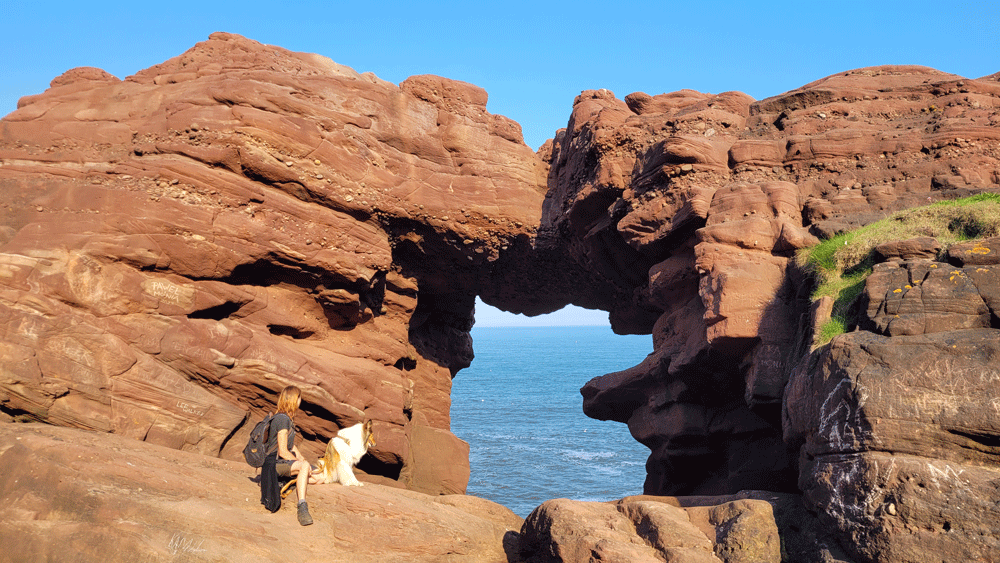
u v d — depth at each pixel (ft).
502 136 61.41
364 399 47.62
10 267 35.53
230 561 21.68
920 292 26.17
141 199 40.75
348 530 25.67
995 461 21.56
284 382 42.57
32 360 33.19
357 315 52.70
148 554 20.92
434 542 27.37
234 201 44.80
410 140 56.13
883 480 22.63
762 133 51.06
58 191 40.42
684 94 60.03
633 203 50.98
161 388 36.70
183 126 45.70
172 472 26.78
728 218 42.57
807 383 28.60
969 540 20.21
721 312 38.40
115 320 37.81
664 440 53.01
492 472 136.15
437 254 60.75
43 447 24.88
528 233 61.36
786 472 43.01
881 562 21.70
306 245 47.19
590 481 129.90
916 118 48.01
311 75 53.62
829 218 41.16
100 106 48.78
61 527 21.36
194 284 42.14
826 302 32.32
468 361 79.05
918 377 23.61
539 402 301.22
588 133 57.98
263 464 25.44
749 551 24.64
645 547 25.49
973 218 31.63
